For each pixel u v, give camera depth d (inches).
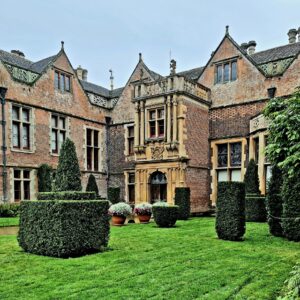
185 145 649.6
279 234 384.5
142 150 689.0
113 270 229.9
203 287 193.9
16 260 262.5
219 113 717.9
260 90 662.5
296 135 233.1
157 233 408.8
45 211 286.7
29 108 661.9
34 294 181.0
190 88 674.2
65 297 176.6
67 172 333.7
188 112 664.4
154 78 786.8
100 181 826.2
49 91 706.2
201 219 595.5
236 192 358.0
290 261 257.6
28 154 653.9
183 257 271.0
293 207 359.3
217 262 254.8
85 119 791.1
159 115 680.4
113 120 851.4
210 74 740.0
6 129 615.2
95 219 302.2
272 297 179.9
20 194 637.3
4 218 542.3
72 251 276.7
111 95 936.9
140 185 691.4
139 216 553.3
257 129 601.0
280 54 719.1
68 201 281.9
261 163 579.2
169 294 181.9
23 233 303.7
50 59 748.6
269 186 399.9
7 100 618.5
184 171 644.1
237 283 201.9
